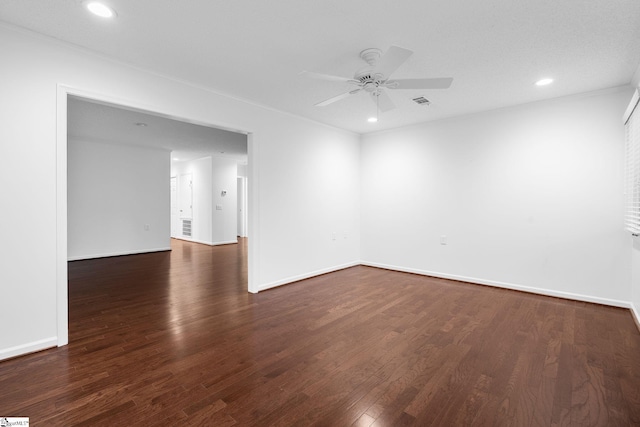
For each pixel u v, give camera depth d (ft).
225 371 7.11
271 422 5.48
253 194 13.08
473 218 14.70
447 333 9.22
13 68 7.54
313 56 9.04
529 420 5.55
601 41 8.07
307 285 14.44
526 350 8.16
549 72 10.00
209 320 10.16
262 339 8.78
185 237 31.22
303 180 15.38
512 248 13.67
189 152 25.76
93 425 5.37
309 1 6.59
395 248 17.53
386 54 6.92
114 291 13.41
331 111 14.23
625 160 11.06
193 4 6.70
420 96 12.23
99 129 18.04
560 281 12.57
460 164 15.01
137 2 6.63
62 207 8.29
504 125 13.71
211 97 11.45
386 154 17.74
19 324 7.73
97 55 8.78
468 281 14.92
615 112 11.31
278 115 13.99
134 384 6.57
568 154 12.26
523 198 13.33
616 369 7.22
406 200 16.99
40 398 6.07
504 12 6.91
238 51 8.75
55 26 7.55
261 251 13.48
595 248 11.83
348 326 9.73
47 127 8.02
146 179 23.75
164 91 10.21
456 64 9.43
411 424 5.46
